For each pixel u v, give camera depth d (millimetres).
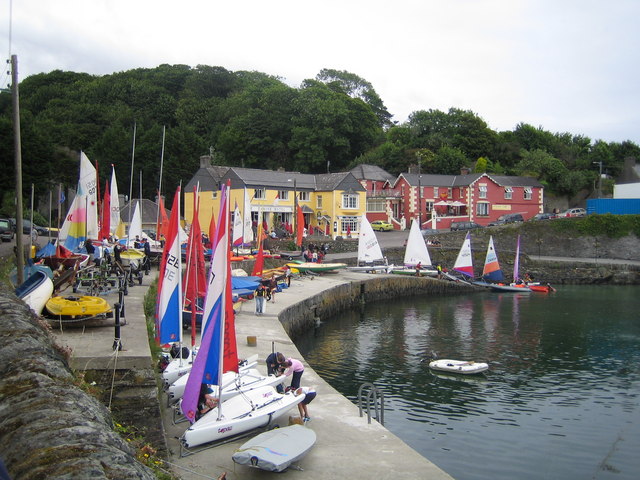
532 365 28891
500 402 23234
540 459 18031
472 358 30125
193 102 109125
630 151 113125
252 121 96188
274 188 70562
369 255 54438
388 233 76125
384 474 11984
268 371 15625
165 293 15227
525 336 35750
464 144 105125
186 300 20219
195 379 12461
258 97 101938
